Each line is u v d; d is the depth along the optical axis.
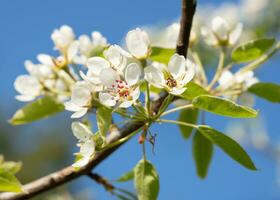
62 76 0.80
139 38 0.69
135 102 0.67
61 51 0.79
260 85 0.79
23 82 0.81
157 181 0.69
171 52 0.72
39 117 0.81
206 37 0.81
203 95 0.66
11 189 0.71
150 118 0.68
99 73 0.67
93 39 0.79
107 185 0.78
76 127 0.66
